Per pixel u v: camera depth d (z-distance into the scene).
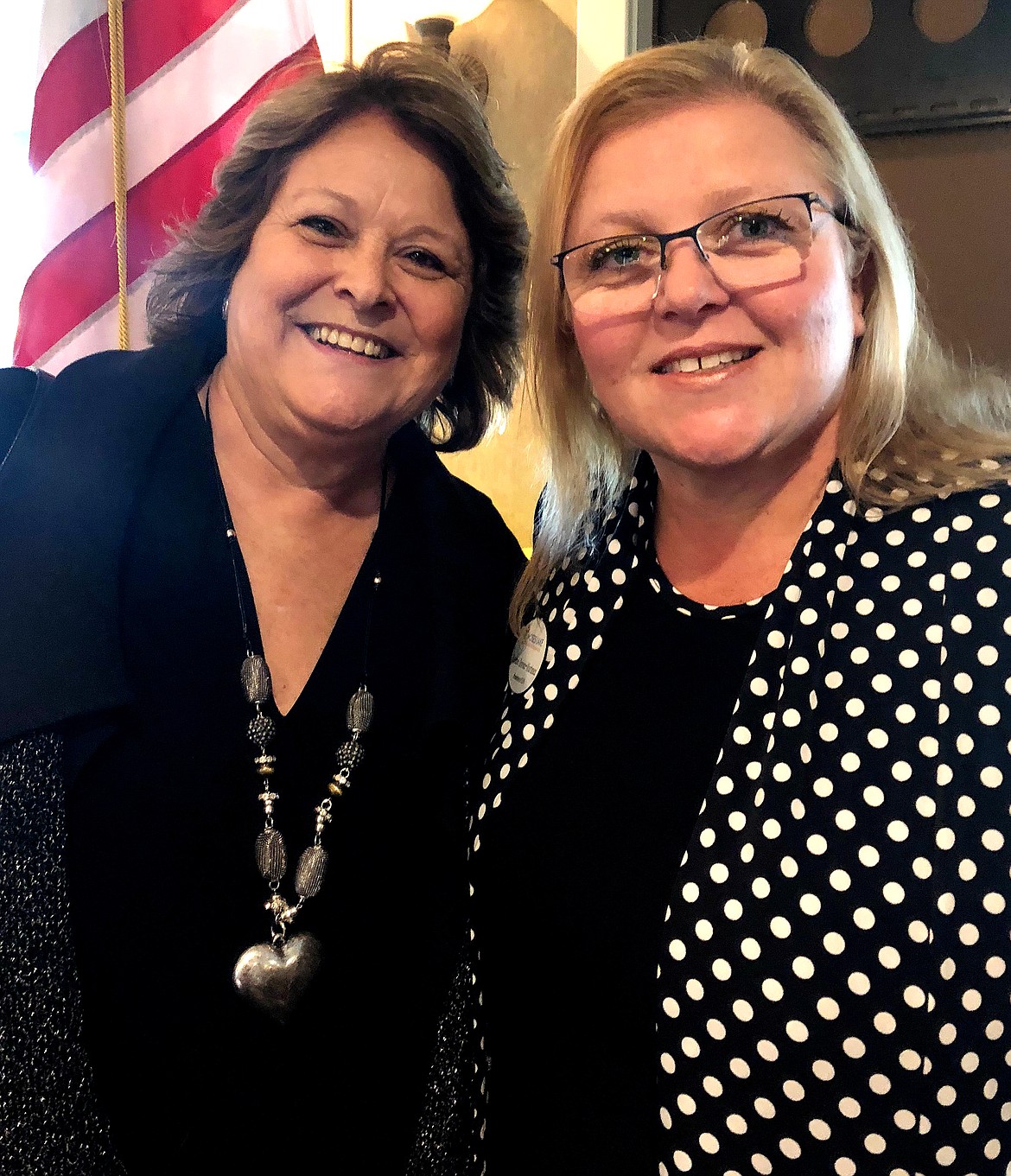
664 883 0.85
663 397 0.86
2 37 2.08
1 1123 0.83
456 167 0.97
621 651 0.98
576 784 0.93
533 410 1.11
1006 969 0.70
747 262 0.81
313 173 0.92
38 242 1.78
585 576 1.03
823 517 0.85
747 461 0.87
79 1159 0.86
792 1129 0.75
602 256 0.88
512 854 0.95
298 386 0.93
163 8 1.75
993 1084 0.71
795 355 0.82
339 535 1.07
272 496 1.04
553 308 1.01
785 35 1.71
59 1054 0.86
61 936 0.87
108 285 1.77
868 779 0.75
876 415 0.86
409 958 1.01
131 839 0.91
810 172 0.84
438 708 1.00
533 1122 0.94
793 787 0.78
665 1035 0.80
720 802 0.81
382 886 0.99
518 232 1.05
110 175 1.76
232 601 0.99
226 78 1.73
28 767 0.86
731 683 0.89
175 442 1.02
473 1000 1.05
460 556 1.13
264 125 0.94
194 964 0.92
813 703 0.79
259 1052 0.93
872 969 0.72
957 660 0.75
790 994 0.74
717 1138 0.77
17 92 2.09
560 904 0.91
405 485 1.16
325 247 0.93
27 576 0.88
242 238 0.98
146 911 0.91
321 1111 0.95
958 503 0.81
